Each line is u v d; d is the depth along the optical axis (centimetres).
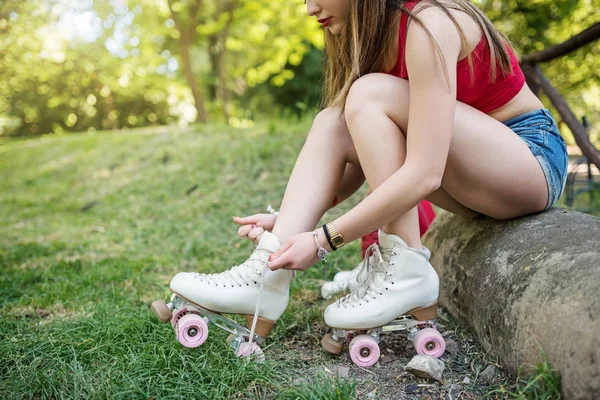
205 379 124
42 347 141
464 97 137
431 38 114
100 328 151
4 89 1426
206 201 398
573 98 367
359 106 126
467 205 144
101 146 693
